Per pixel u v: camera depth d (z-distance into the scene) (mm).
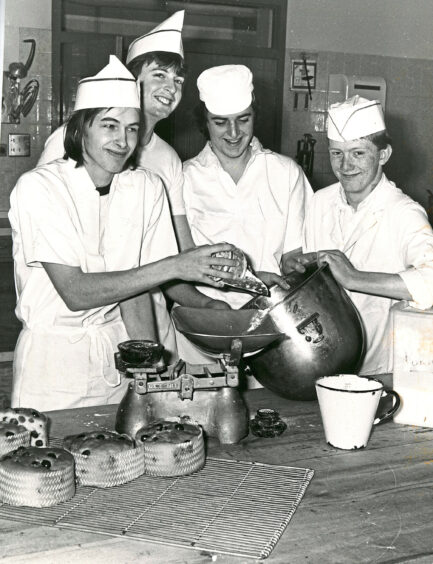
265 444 1456
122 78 1655
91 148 1700
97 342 1881
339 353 1601
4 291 4301
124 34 5371
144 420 1448
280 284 1618
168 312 2465
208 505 1184
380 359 2238
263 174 2352
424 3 5887
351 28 5738
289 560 1046
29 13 4996
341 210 2203
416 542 1104
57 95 5148
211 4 5504
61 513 1152
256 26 5629
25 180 1772
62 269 1755
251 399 1722
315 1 5590
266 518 1147
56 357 1871
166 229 2014
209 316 1568
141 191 1899
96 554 1049
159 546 1069
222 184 2334
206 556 1046
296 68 5617
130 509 1169
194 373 1529
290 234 2395
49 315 1873
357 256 2158
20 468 1172
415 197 6188
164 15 5445
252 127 2246
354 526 1145
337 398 1414
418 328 1542
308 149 5691
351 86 5637
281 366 1607
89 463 1229
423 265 1876
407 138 6066
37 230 1749
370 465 1367
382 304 2188
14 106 5035
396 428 1561
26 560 1032
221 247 1606
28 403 1883
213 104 2154
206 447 1431
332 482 1292
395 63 5914
